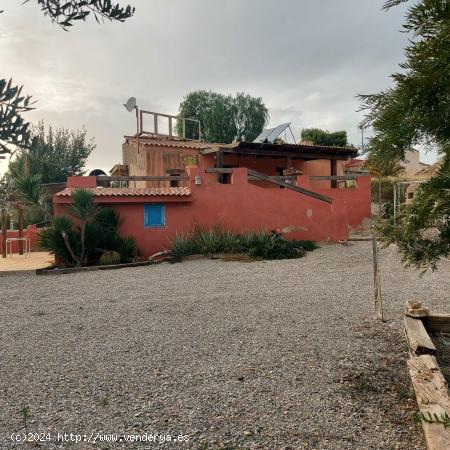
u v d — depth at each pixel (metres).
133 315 6.60
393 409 3.31
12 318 6.58
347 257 12.59
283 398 3.58
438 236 2.84
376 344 4.93
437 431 2.36
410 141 2.52
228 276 10.17
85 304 7.48
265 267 11.45
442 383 2.99
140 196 13.45
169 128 22.73
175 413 3.35
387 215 3.20
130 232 13.60
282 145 19.00
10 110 1.36
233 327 5.78
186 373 4.19
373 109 2.66
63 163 28.52
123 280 9.95
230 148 18.69
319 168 23.50
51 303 7.64
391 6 2.45
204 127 41.47
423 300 7.14
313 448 2.80
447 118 2.36
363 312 6.43
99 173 21.02
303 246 14.45
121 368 4.36
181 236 13.91
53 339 5.43
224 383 3.92
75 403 3.56
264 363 4.41
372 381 3.88
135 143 21.19
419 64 2.29
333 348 4.83
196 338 5.34
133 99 20.64
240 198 14.79
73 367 4.41
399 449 2.75
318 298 7.49
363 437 2.91
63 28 1.79
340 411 3.31
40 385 3.95
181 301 7.51
